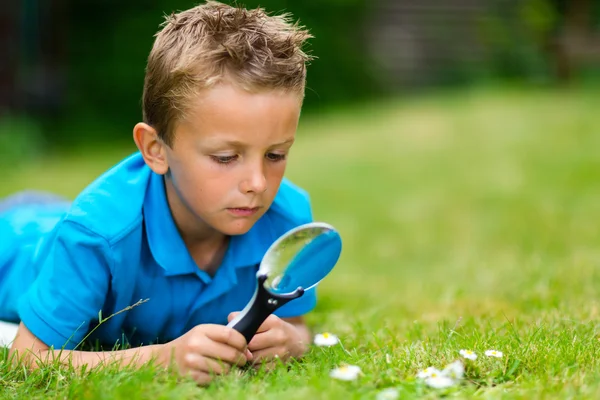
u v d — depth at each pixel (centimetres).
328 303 362
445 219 624
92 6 1417
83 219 232
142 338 260
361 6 1549
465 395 192
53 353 223
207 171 209
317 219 645
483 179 732
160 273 242
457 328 271
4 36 1184
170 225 238
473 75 1582
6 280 303
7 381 217
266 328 232
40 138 1155
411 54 1584
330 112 1377
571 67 1522
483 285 392
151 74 221
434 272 463
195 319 255
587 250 486
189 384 201
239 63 204
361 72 1537
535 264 418
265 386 200
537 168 750
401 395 188
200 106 205
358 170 812
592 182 696
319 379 199
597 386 190
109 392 195
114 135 1307
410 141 921
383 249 548
